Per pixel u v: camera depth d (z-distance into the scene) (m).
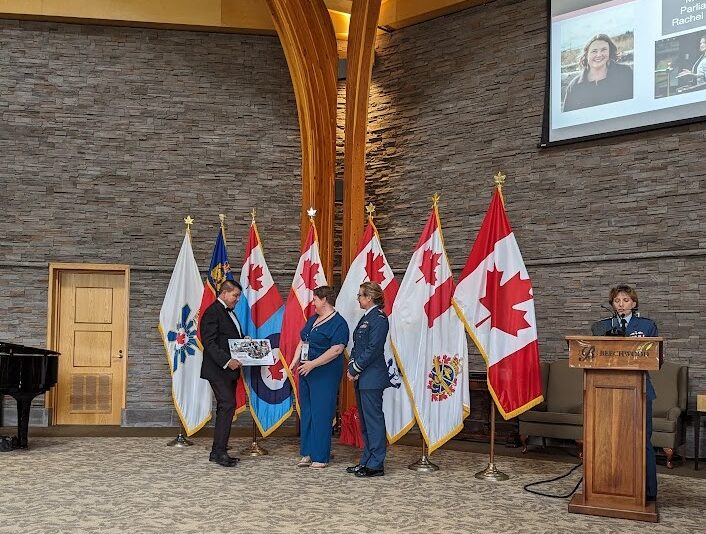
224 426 7.82
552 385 9.50
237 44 12.12
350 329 8.48
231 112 12.02
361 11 10.50
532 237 10.27
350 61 10.77
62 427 11.22
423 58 11.55
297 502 6.09
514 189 10.48
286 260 11.99
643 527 5.42
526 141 10.41
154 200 11.75
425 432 7.50
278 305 9.03
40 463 7.80
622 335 5.90
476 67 10.98
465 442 10.02
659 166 9.28
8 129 11.52
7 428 11.04
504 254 7.23
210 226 11.85
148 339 11.59
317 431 7.63
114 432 10.69
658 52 9.31
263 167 12.05
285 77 12.22
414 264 7.73
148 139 11.80
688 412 8.79
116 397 11.67
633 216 9.45
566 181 10.02
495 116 10.73
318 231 11.06
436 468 7.68
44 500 6.05
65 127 11.64
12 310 11.36
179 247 11.73
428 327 7.59
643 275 9.32
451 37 11.27
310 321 7.77
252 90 12.11
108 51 11.81
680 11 9.18
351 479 7.09
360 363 7.18
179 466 7.69
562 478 7.30
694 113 9.00
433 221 7.74
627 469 5.77
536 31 10.42
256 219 11.94
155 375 11.55
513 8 10.66
